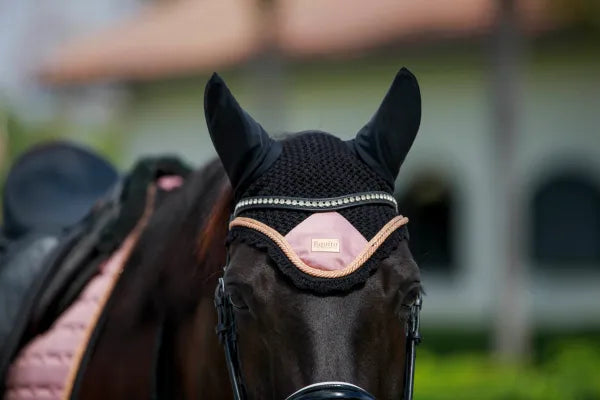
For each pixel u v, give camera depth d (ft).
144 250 12.48
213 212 11.11
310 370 9.15
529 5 61.05
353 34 65.57
